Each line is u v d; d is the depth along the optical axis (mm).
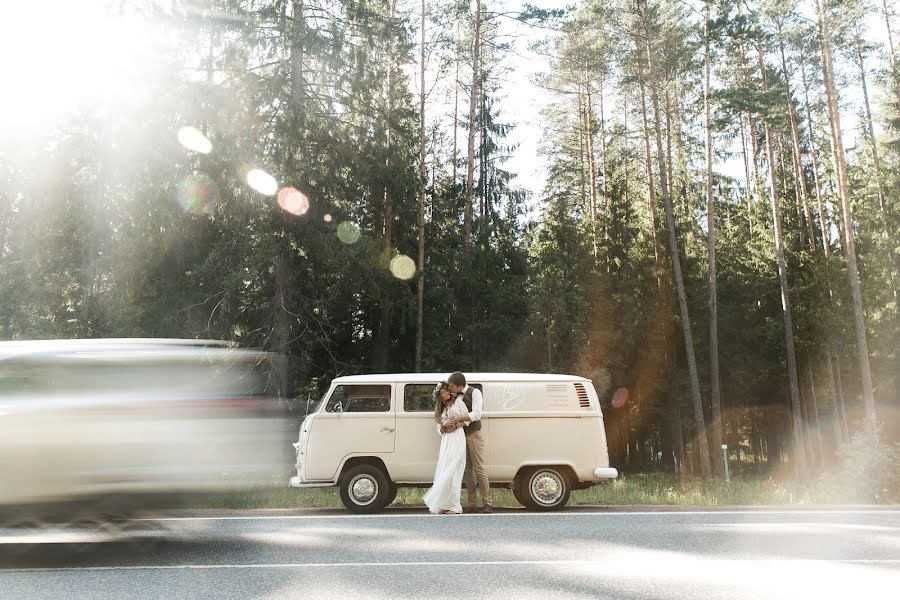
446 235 32125
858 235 40406
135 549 7230
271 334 22000
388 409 10891
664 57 30219
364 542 7688
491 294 31188
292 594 5371
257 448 6902
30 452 6160
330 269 22766
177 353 6816
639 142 37625
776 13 30703
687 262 37688
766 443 51500
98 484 6148
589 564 6488
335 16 22953
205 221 22203
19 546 7375
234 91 21578
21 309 21906
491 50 32156
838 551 7105
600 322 35844
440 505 10133
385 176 23609
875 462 17359
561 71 34469
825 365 36812
